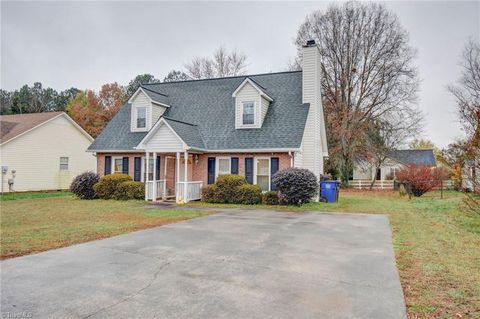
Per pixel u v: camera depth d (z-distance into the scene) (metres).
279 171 15.19
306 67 17.48
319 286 4.55
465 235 8.35
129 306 3.86
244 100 17.25
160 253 6.36
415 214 12.60
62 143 25.64
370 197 21.77
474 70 23.78
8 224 9.67
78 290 4.38
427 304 3.92
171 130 15.83
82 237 7.84
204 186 16.78
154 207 14.22
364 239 7.80
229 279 4.84
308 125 17.06
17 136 22.19
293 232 8.64
